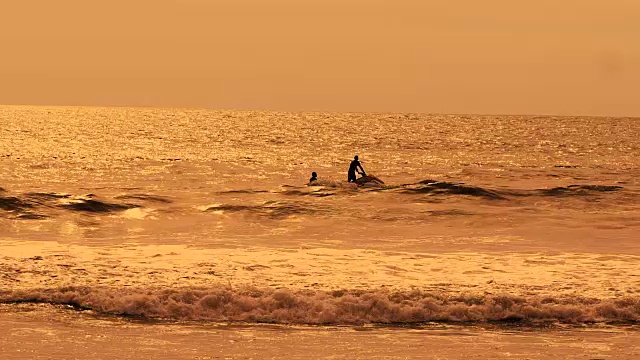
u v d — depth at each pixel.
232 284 63.06
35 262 70.69
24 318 53.59
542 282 65.25
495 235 98.81
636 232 100.25
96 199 124.25
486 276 68.00
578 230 102.19
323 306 55.91
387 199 131.88
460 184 140.62
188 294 57.53
